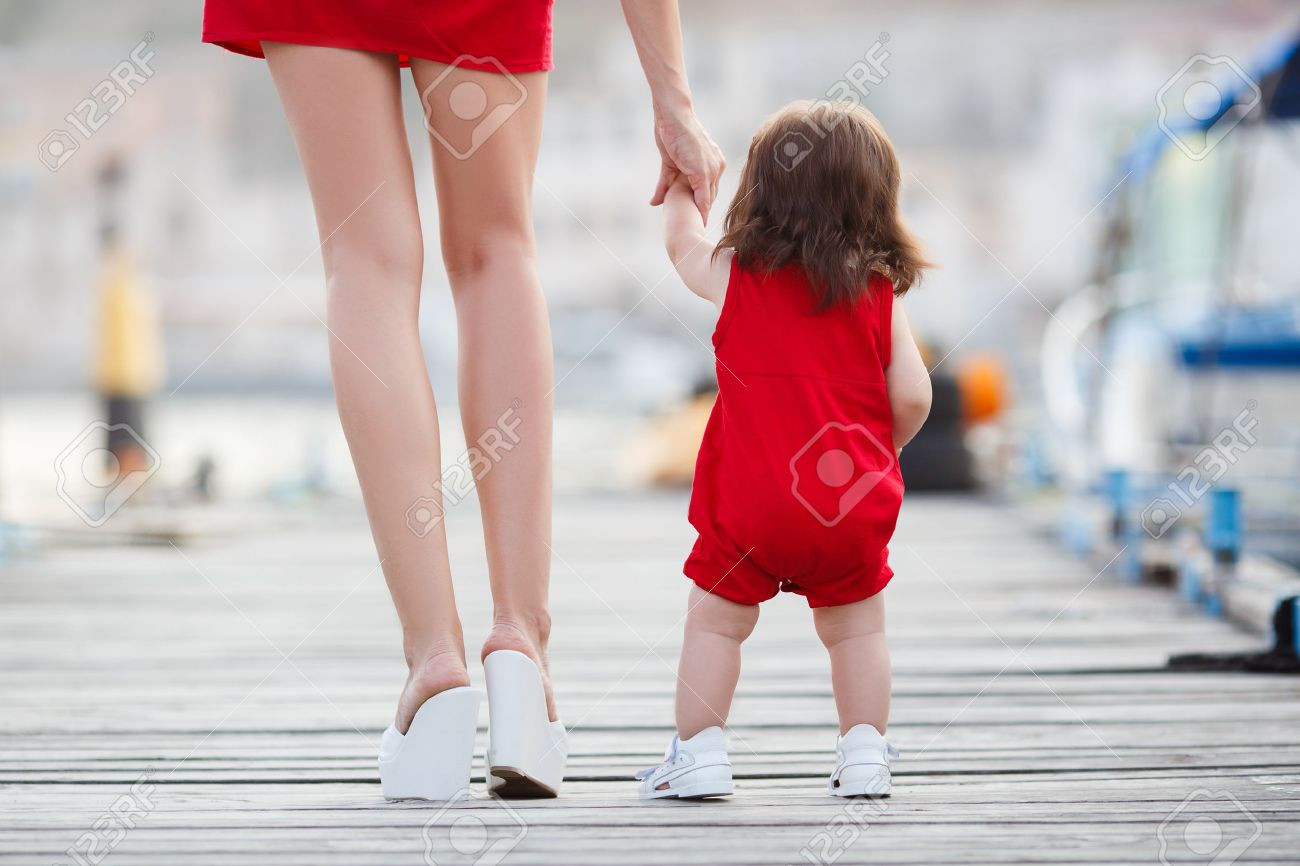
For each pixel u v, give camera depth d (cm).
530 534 239
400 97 238
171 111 3431
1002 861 189
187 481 1072
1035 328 3394
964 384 1114
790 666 408
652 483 1181
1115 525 641
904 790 242
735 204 265
